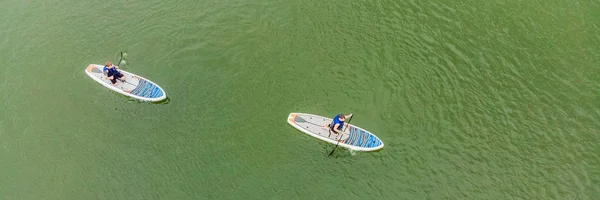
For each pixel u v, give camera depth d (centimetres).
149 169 2025
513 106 2217
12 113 2236
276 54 2462
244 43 2517
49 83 2358
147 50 2491
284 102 2250
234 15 2673
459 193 1923
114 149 2091
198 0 2769
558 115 2177
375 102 2244
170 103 2248
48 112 2234
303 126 2123
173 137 2125
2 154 2086
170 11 2709
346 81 2331
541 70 2369
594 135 2095
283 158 2044
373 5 2738
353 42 2527
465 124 2147
